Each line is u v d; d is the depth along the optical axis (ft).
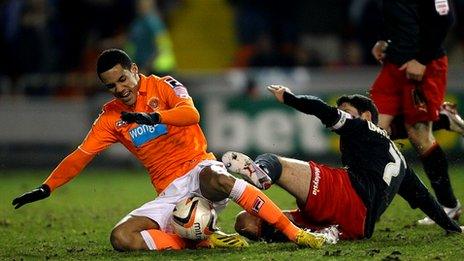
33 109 182.39
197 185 78.59
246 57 204.85
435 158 95.66
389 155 81.76
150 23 175.52
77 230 97.45
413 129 96.22
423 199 83.41
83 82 189.26
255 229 81.92
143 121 74.74
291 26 209.56
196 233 77.10
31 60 189.57
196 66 226.17
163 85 80.84
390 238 83.87
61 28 204.23
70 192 136.87
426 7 92.99
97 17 205.57
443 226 85.10
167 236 78.79
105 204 121.70
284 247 78.48
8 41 190.70
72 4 204.85
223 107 172.86
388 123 96.94
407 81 94.99
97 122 81.82
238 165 75.92
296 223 82.17
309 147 170.71
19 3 190.49
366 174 81.05
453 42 197.77
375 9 195.62
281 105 171.63
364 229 81.30
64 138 182.29
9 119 182.09
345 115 80.59
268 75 175.52
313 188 79.56
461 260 72.90
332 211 80.02
